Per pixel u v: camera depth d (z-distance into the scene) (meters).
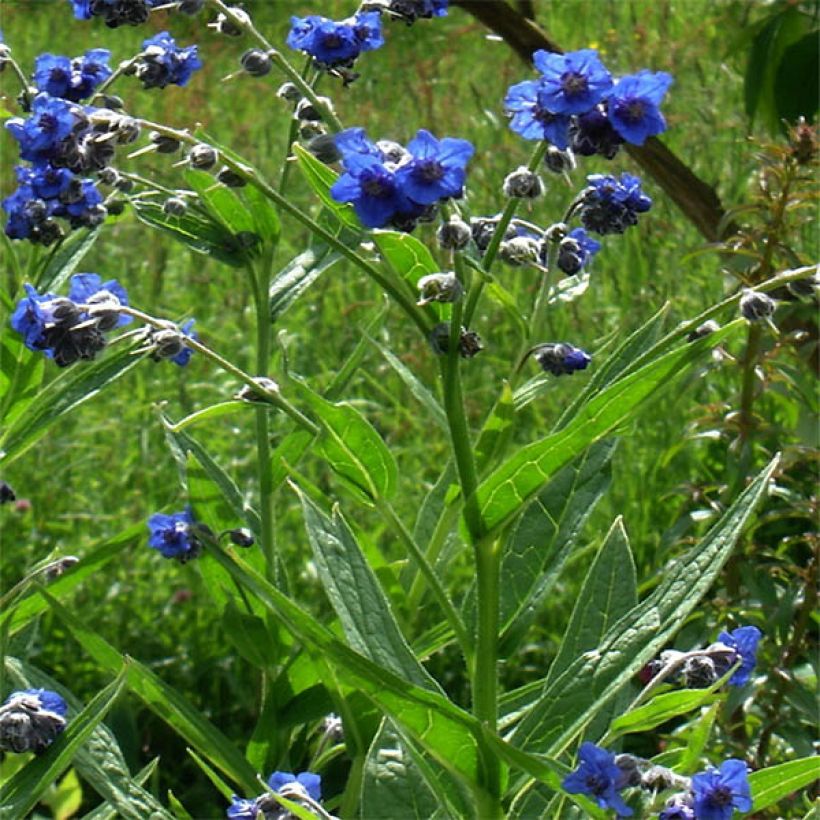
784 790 3.10
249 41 11.95
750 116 5.21
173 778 5.54
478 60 11.05
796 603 4.91
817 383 5.86
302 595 6.03
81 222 3.90
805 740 4.59
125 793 3.57
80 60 3.98
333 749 4.33
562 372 3.51
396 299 3.16
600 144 2.98
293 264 4.38
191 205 4.27
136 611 6.01
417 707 2.93
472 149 2.90
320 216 4.38
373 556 4.03
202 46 11.14
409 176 2.90
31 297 3.29
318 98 3.50
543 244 3.60
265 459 4.30
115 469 6.87
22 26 12.87
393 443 6.93
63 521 6.54
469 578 6.07
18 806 3.04
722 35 8.89
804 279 3.09
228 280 8.45
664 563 5.72
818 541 4.72
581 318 7.14
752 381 4.94
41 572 4.08
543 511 3.62
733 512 3.01
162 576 6.16
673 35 9.66
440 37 11.11
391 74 10.34
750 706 4.87
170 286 8.31
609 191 3.50
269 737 4.21
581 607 3.48
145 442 6.86
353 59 3.61
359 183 2.92
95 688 5.74
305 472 6.60
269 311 4.30
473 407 6.79
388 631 3.15
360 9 3.63
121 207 4.25
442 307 3.18
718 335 2.86
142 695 3.81
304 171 3.08
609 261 7.53
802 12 5.11
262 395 3.42
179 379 7.30
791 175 4.83
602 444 3.67
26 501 6.37
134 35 12.39
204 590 6.05
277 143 9.92
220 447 6.82
